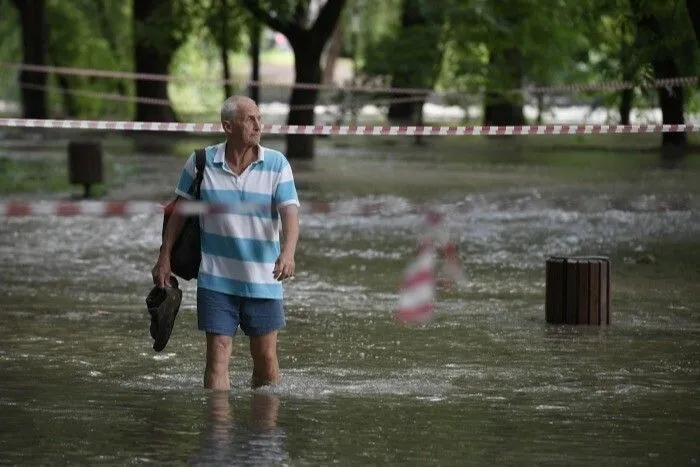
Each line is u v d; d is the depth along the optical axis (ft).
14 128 374.02
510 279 111.65
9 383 71.15
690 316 93.30
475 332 86.79
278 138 338.54
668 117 228.63
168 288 66.33
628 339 84.33
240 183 65.87
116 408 64.75
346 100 310.65
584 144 319.06
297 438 58.95
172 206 66.39
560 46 280.51
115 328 88.07
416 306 96.22
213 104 448.65
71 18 401.29
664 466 54.75
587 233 144.66
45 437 59.26
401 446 57.72
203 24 273.75
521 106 340.39
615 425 61.72
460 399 67.15
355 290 105.19
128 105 408.26
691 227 149.48
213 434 59.57
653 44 140.67
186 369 75.10
